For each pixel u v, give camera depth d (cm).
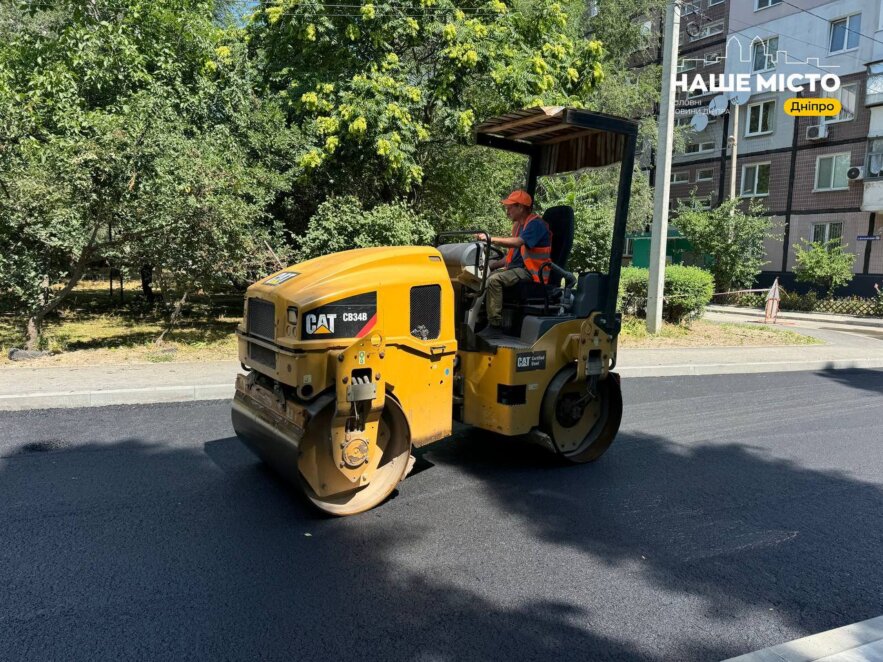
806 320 1967
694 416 748
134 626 298
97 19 1273
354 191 1187
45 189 812
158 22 1303
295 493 464
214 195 920
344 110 1030
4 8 1639
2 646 281
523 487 497
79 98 1059
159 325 1249
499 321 522
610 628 311
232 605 319
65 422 628
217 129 1082
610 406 570
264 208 1114
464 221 1287
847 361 1146
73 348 962
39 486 468
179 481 483
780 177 2620
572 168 580
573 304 544
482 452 579
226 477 493
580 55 1315
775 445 638
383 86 1053
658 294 1323
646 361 1050
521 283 537
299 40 1144
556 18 1270
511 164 1402
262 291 451
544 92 1163
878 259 2330
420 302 451
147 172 892
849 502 490
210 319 1352
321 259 466
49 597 321
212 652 281
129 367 838
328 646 288
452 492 482
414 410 453
